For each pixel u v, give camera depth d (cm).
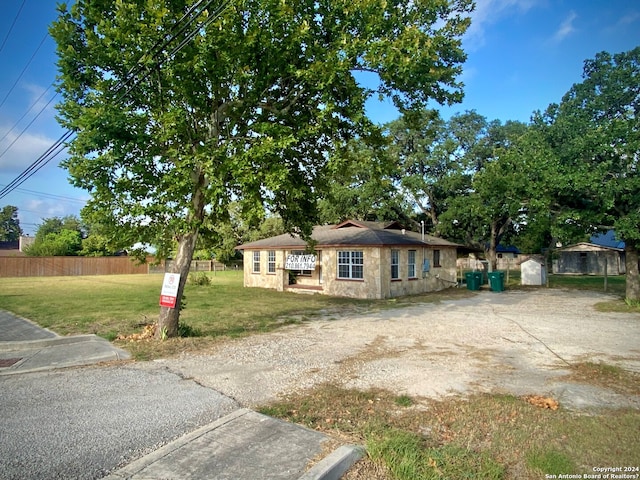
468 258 4538
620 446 372
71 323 1141
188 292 2098
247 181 759
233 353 772
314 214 1148
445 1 853
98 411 479
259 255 2419
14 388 568
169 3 781
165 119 760
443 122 2906
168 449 371
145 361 715
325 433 407
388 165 989
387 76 818
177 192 809
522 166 1562
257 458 352
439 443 387
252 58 845
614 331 973
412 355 757
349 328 1052
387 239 1869
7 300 1745
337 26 848
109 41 767
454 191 2844
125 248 909
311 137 984
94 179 794
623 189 1255
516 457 357
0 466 351
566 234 1438
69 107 802
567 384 575
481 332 979
